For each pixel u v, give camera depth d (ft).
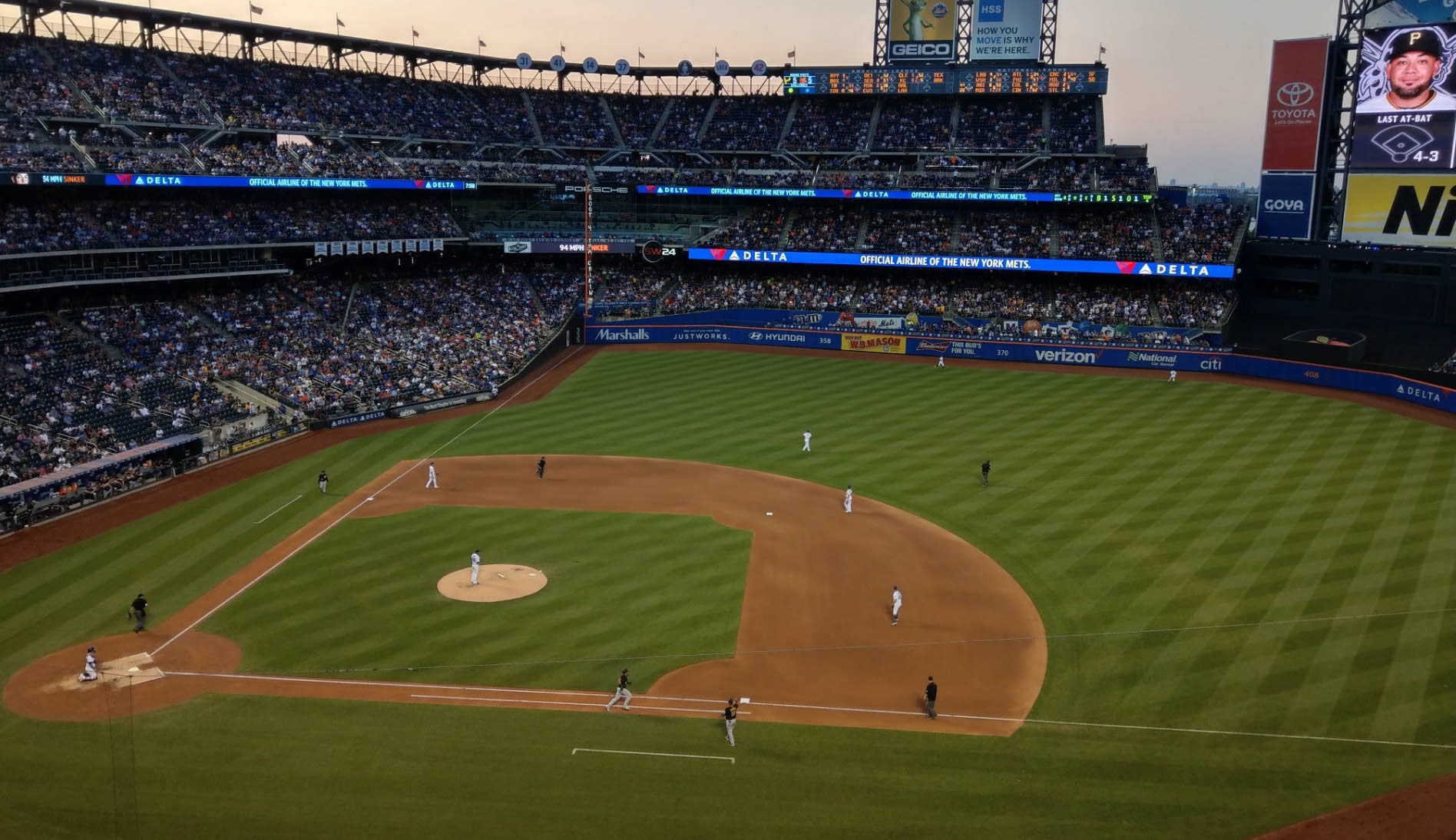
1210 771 91.09
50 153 216.54
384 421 217.15
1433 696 102.47
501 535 148.46
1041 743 96.07
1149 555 139.64
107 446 177.78
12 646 113.29
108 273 213.66
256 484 172.65
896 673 109.70
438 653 112.37
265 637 115.85
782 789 88.53
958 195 302.04
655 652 113.50
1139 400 232.53
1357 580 129.90
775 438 201.57
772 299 314.55
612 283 318.86
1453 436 199.00
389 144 299.79
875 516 157.38
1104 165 316.60
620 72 348.79
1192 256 283.18
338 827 82.38
